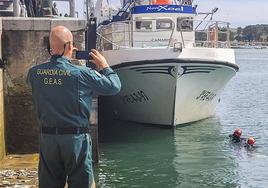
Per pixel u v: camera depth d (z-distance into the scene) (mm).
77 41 10211
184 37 15953
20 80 9961
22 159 9562
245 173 10375
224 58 15008
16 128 10062
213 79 15148
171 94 14367
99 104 16844
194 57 14070
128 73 14422
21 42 9922
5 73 9898
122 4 19375
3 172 8438
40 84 4160
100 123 16641
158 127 15484
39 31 9953
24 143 10109
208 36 16141
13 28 9852
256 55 135500
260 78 44531
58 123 4098
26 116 10055
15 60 9938
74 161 4117
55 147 4121
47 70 4156
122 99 15617
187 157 11844
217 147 13023
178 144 13320
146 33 15688
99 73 4293
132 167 10805
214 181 9758
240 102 25281
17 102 10008
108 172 10344
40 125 4219
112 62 14602
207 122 17094
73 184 4176
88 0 18156
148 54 13984
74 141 4090
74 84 4113
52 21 9977
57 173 4266
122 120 16547
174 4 15914
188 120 15828
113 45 15398
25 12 14398
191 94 14852
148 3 16672
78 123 4121
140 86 14609
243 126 16891
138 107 15438
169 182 9633
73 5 13516
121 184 9430
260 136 14992
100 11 18172
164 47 14242
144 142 13562
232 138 13898
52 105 4113
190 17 15883
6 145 10008
